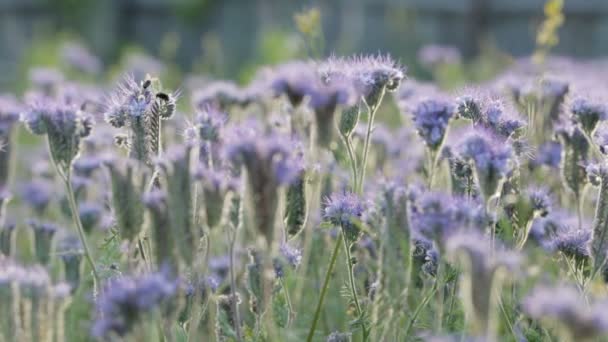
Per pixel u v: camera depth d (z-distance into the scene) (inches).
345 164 308.3
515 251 252.8
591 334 171.2
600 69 647.1
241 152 211.9
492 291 196.4
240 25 1256.8
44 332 214.7
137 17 1316.4
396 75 265.1
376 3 1168.8
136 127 251.8
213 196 217.5
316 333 295.3
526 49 1113.4
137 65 780.6
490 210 247.6
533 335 264.1
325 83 263.6
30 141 620.7
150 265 244.5
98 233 357.1
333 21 1182.3
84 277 285.9
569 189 291.3
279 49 858.8
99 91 561.0
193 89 668.7
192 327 237.8
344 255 314.7
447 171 282.2
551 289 212.7
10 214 387.9
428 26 1159.6
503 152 231.3
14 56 1328.7
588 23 1075.3
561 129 291.3
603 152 280.1
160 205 217.2
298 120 267.9
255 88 384.8
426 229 223.1
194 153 222.4
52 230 301.7
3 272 213.2
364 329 256.2
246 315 269.0
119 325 189.6
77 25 1318.9
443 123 255.9
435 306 270.5
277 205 214.8
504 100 301.6
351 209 261.6
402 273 220.1
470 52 1134.4
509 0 1118.4
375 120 498.9
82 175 358.3
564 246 264.5
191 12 1263.5
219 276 274.4
